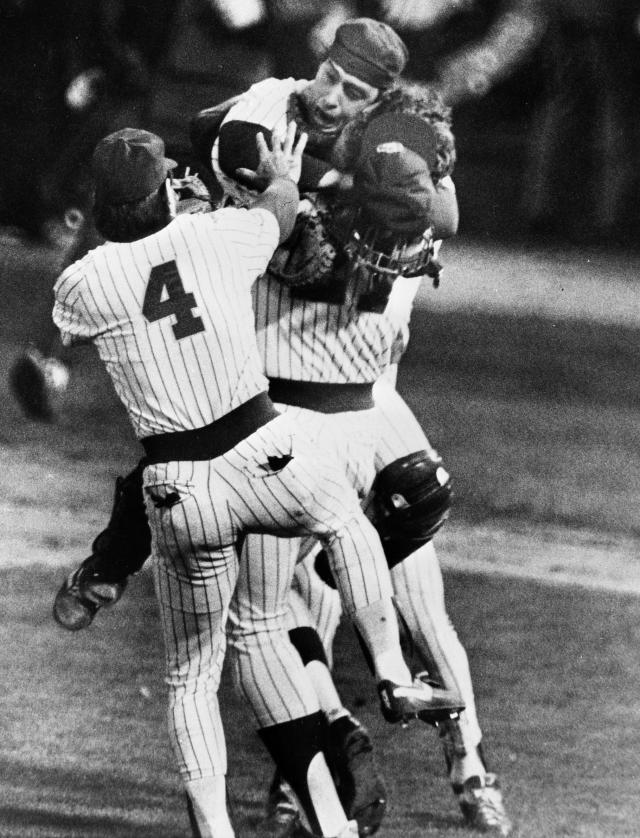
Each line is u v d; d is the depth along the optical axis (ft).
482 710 58.65
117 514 47.88
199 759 43.98
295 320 46.85
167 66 102.99
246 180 46.78
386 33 47.73
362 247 45.68
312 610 50.08
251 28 103.55
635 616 71.77
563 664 64.34
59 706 56.59
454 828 48.47
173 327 42.98
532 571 78.54
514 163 256.73
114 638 64.49
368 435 47.85
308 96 47.85
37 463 90.48
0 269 157.07
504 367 136.56
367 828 45.65
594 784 52.21
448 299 175.94
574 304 178.91
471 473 98.17
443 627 50.47
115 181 43.78
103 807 47.75
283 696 45.19
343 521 44.16
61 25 178.09
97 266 43.62
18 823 45.85
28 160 177.58
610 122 232.53
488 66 92.22
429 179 45.57
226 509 42.96
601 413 120.47
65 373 100.99
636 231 235.61
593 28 227.40
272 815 48.39
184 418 42.86
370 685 61.67
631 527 88.53
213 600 43.83
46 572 71.26
